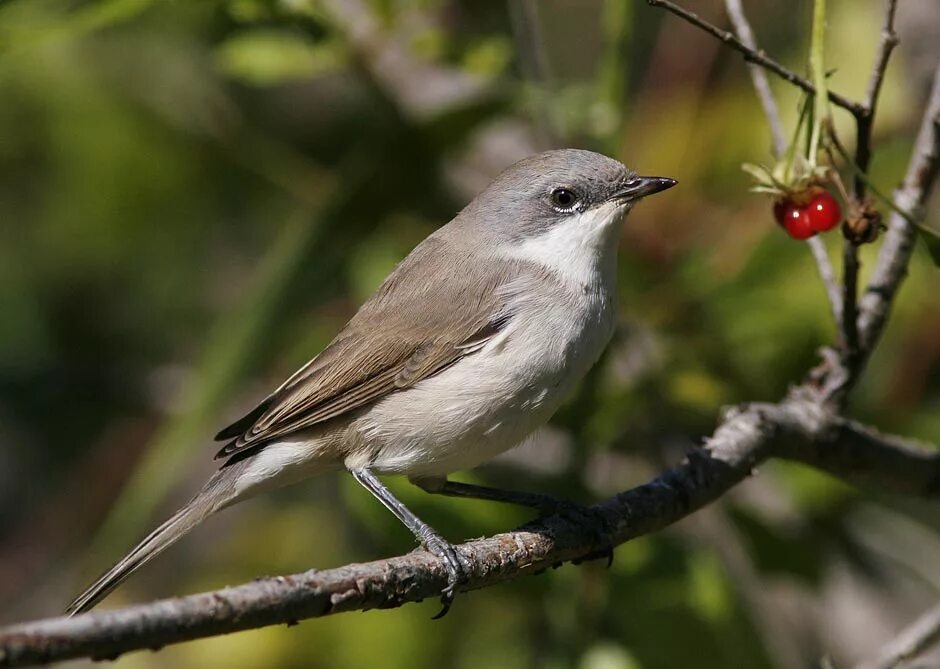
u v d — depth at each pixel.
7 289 14.18
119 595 13.57
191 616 5.94
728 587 10.16
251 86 13.92
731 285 11.00
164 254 14.27
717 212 11.40
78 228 13.94
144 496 10.34
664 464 11.09
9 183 13.95
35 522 14.35
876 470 9.54
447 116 11.29
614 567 10.19
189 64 13.66
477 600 11.51
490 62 11.52
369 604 6.89
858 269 8.38
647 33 13.24
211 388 10.65
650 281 11.21
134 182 13.73
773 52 12.44
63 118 13.59
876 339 9.09
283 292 10.95
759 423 9.05
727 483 8.82
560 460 11.47
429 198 12.14
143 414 14.27
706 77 12.09
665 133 11.68
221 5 11.43
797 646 11.97
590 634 10.11
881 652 10.13
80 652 5.59
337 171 12.82
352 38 11.76
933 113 8.62
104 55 13.61
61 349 14.43
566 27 14.09
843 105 7.71
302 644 11.47
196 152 13.64
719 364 11.11
